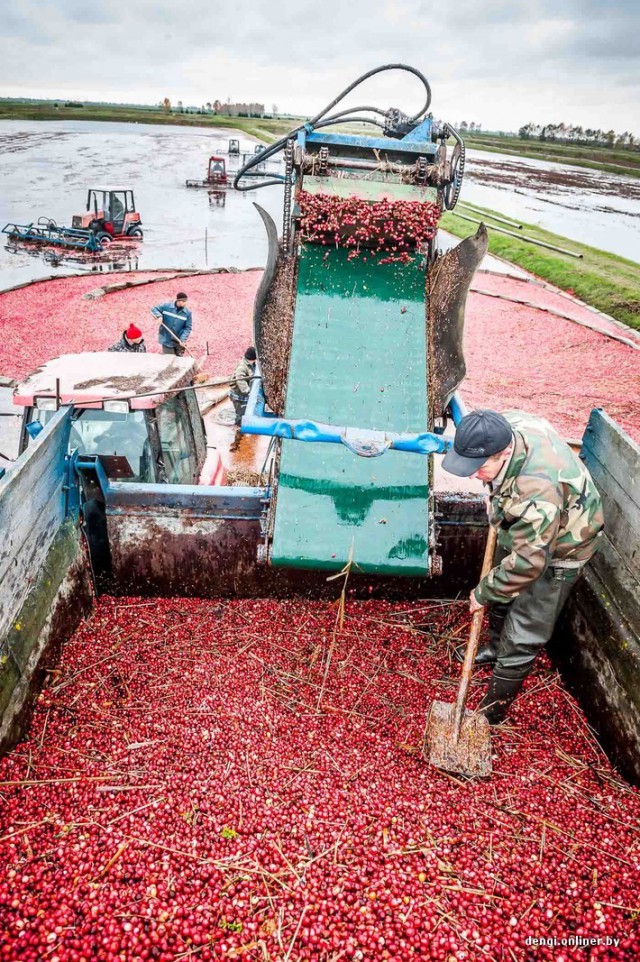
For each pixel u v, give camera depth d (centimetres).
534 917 265
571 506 311
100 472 427
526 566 303
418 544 393
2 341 1319
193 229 2878
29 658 350
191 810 303
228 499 438
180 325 1035
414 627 464
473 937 254
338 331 438
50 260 2208
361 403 415
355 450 369
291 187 491
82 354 536
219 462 668
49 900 257
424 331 444
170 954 241
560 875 285
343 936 253
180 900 259
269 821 299
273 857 282
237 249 2528
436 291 460
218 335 1430
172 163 5350
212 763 332
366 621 468
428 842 294
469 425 294
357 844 291
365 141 486
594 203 4144
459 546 468
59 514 399
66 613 410
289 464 404
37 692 362
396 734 369
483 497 452
